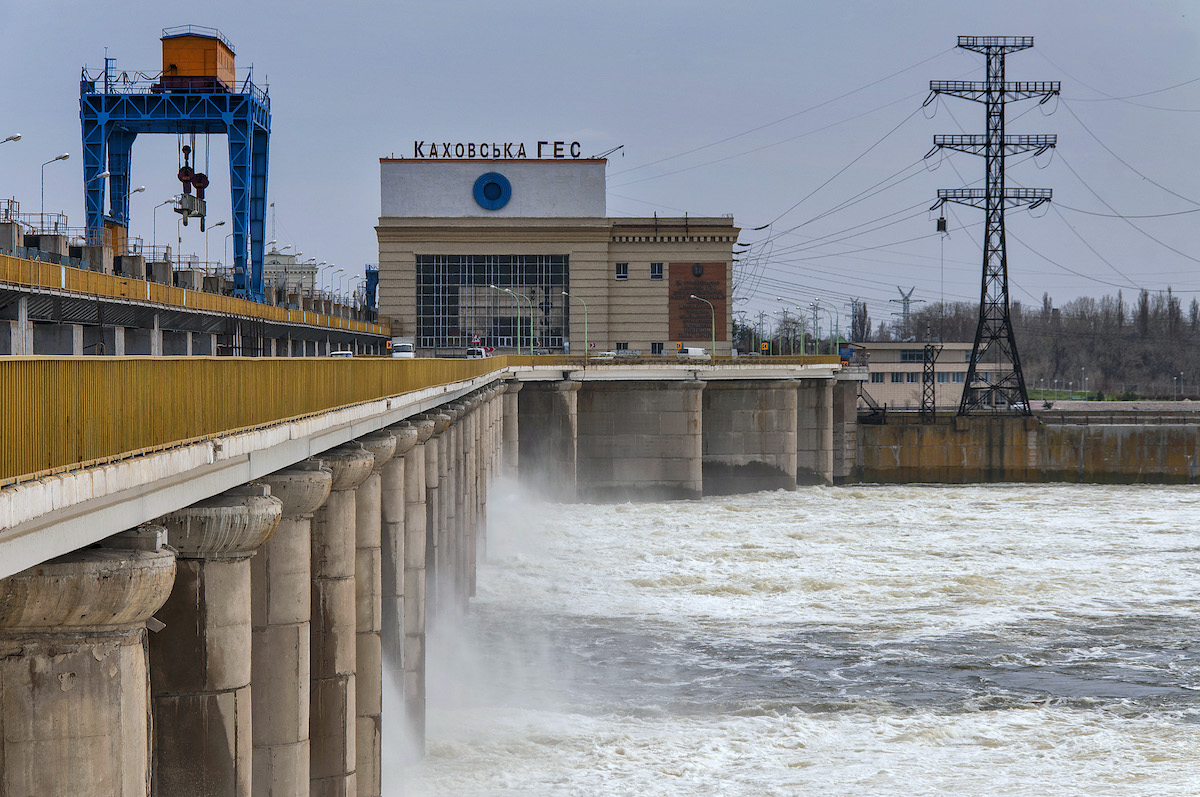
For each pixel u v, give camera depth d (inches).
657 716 2466.8
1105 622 3376.0
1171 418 7775.6
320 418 1395.2
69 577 777.6
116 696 813.2
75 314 3110.2
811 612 3506.4
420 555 2303.2
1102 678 2795.3
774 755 2226.9
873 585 3880.4
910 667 2883.9
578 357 6279.5
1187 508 6003.9
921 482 7687.0
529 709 2497.5
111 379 816.9
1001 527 5275.6
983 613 3491.6
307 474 1291.8
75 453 765.3
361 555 1768.0
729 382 6712.6
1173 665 2908.5
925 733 2357.3
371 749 1761.8
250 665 1123.9
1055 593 3769.7
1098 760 2201.0
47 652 799.7
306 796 1306.6
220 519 1042.1
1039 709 2546.8
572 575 4062.5
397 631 2135.8
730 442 6732.3
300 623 1294.3
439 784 2039.9
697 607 3567.9
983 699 2618.1
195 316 4003.4
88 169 4936.0
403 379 2142.0
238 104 5054.1
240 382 1107.3
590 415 6446.9
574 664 2891.2
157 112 5009.8
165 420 916.6
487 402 4562.0
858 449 7691.9
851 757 2218.3
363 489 1772.9
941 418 7839.6
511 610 3513.8
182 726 1062.4
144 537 850.8
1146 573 4116.6
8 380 681.6
